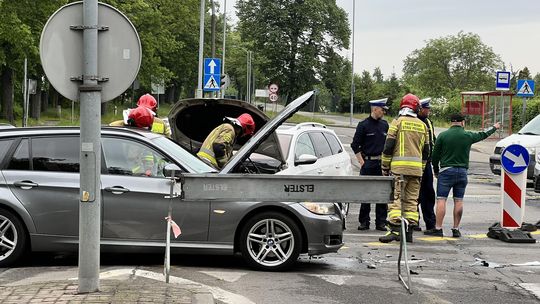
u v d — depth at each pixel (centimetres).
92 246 596
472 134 1068
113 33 580
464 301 676
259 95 5753
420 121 988
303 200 657
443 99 6944
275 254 782
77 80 579
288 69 7562
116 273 723
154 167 784
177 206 768
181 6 5412
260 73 7638
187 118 1056
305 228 780
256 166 987
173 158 787
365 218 1136
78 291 601
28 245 777
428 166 1084
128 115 1035
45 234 770
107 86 582
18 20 2983
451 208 1443
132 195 767
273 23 7562
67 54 577
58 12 573
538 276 798
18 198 768
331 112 8169
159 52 5416
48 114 5447
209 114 1051
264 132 768
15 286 639
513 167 1045
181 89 8375
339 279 755
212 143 928
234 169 775
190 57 6244
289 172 1021
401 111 994
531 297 698
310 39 7538
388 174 997
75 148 793
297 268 811
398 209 988
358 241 1021
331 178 657
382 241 1011
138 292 613
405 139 978
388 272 803
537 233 1124
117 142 790
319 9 7462
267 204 775
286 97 7875
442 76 9075
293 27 7494
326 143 1201
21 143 791
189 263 821
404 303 660
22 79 4147
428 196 1088
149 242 770
